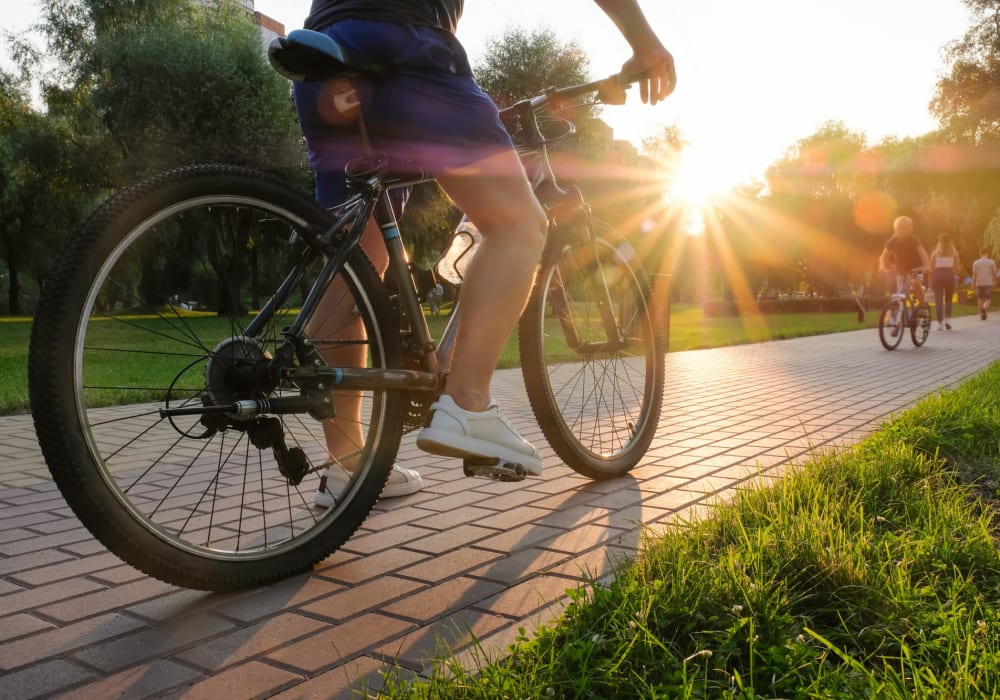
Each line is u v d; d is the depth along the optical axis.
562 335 3.25
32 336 1.75
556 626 1.67
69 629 1.84
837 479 2.67
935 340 12.78
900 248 11.26
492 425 2.28
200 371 2.00
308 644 1.75
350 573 2.20
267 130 24.50
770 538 2.03
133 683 1.57
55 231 35.06
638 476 3.29
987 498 2.72
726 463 3.50
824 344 12.30
